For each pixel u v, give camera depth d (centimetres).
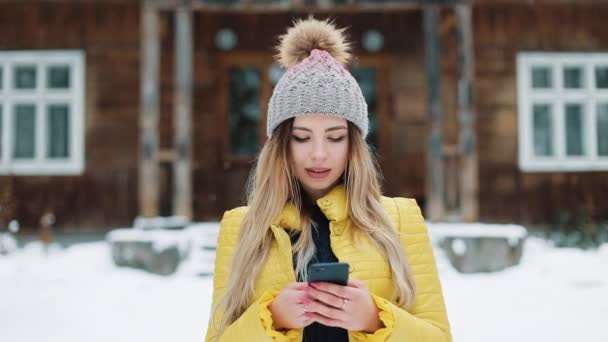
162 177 962
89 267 736
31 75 992
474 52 1001
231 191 1008
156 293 608
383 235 156
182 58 816
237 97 1022
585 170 1000
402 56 1019
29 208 972
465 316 501
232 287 155
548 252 841
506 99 1001
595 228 933
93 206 974
